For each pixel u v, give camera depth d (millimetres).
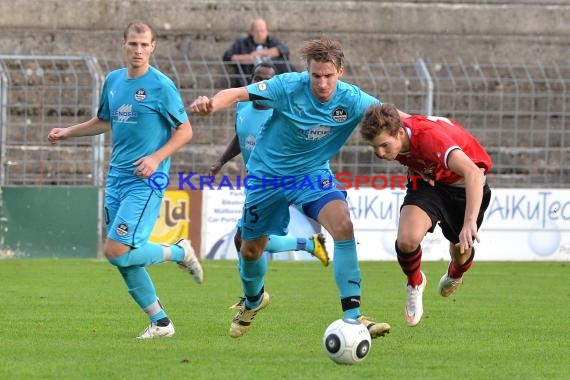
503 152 37531
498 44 41188
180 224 31328
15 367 13141
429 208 15625
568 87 39969
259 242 16078
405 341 16062
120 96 16391
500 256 32594
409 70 39844
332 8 41125
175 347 15078
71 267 28766
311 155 15688
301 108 15281
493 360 14141
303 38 40562
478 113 36344
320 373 12828
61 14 39969
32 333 16578
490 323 18531
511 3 42344
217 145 36719
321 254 23578
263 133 15945
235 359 13953
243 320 16266
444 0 42062
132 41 16141
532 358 14367
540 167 37500
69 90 36844
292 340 16031
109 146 34562
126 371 12867
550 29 42094
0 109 32219
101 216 31484
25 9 39750
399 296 23141
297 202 15609
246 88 15023
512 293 24062
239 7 40812
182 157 35875
